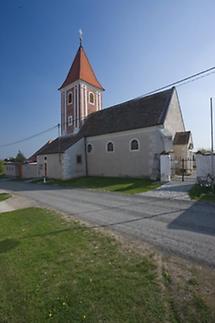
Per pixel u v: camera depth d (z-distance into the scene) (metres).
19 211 11.60
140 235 6.91
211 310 3.35
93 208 11.42
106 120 30.16
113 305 3.54
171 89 25.56
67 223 8.55
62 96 36.25
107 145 27.84
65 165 29.03
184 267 4.71
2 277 4.59
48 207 12.31
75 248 5.92
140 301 3.61
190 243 6.13
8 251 5.98
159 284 4.06
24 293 4.00
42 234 7.28
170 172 19.95
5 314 3.51
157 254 5.42
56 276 4.50
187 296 3.69
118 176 26.38
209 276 4.33
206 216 8.95
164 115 23.45
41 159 34.53
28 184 27.98
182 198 12.93
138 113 26.55
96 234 7.09
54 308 3.55
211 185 14.96
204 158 16.83
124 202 12.71
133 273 4.48
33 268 4.88
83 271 4.64
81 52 35.31
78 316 3.35
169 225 7.90
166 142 22.41
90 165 30.12
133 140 24.97
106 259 5.18
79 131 33.06
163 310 3.39
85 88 34.22
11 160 58.62
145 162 23.77
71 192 18.34
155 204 11.71
